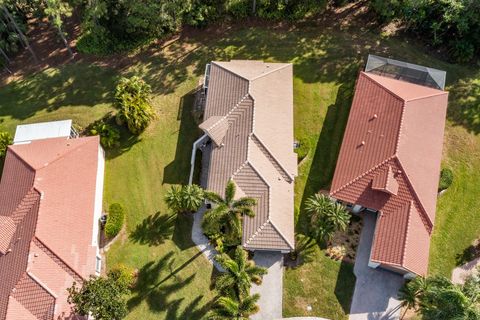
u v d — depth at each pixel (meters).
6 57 54.19
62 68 54.69
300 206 45.66
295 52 55.66
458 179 47.56
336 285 41.44
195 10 55.97
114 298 34.94
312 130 50.22
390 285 41.44
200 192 41.72
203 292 41.03
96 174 44.00
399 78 51.06
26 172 42.09
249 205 36.94
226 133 45.31
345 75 53.78
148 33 56.62
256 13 58.44
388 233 40.84
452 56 55.47
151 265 42.44
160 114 51.22
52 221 39.69
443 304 34.69
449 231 44.66
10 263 38.44
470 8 50.03
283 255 42.62
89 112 51.31
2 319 36.19
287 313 40.16
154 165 48.16
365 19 58.44
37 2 54.25
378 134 44.44
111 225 43.31
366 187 42.69
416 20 53.97
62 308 36.50
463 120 51.06
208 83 50.03
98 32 52.94
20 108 51.97
